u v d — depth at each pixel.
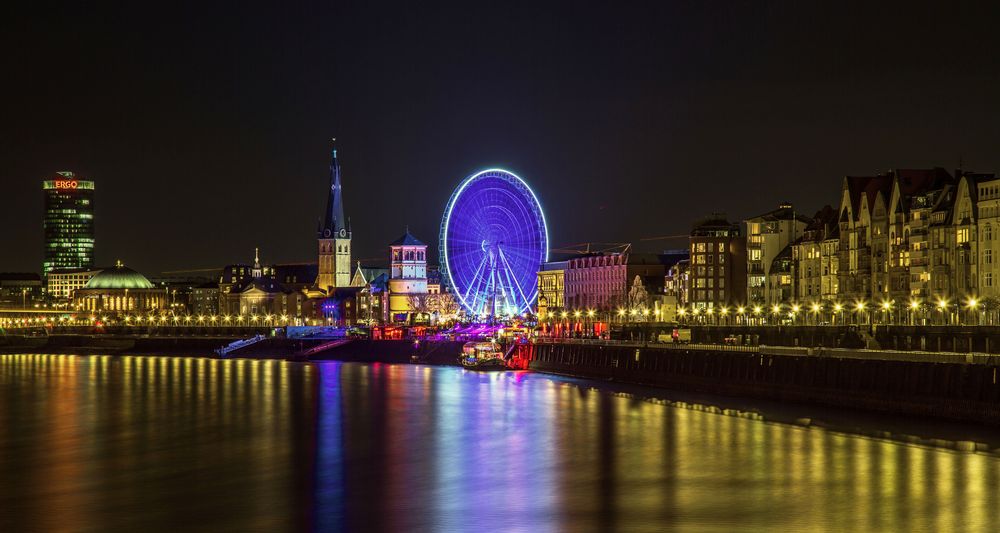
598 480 133.88
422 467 143.38
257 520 116.62
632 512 118.50
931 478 130.75
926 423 167.00
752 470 137.50
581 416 189.62
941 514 115.69
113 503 124.06
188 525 114.75
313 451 155.88
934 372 170.25
